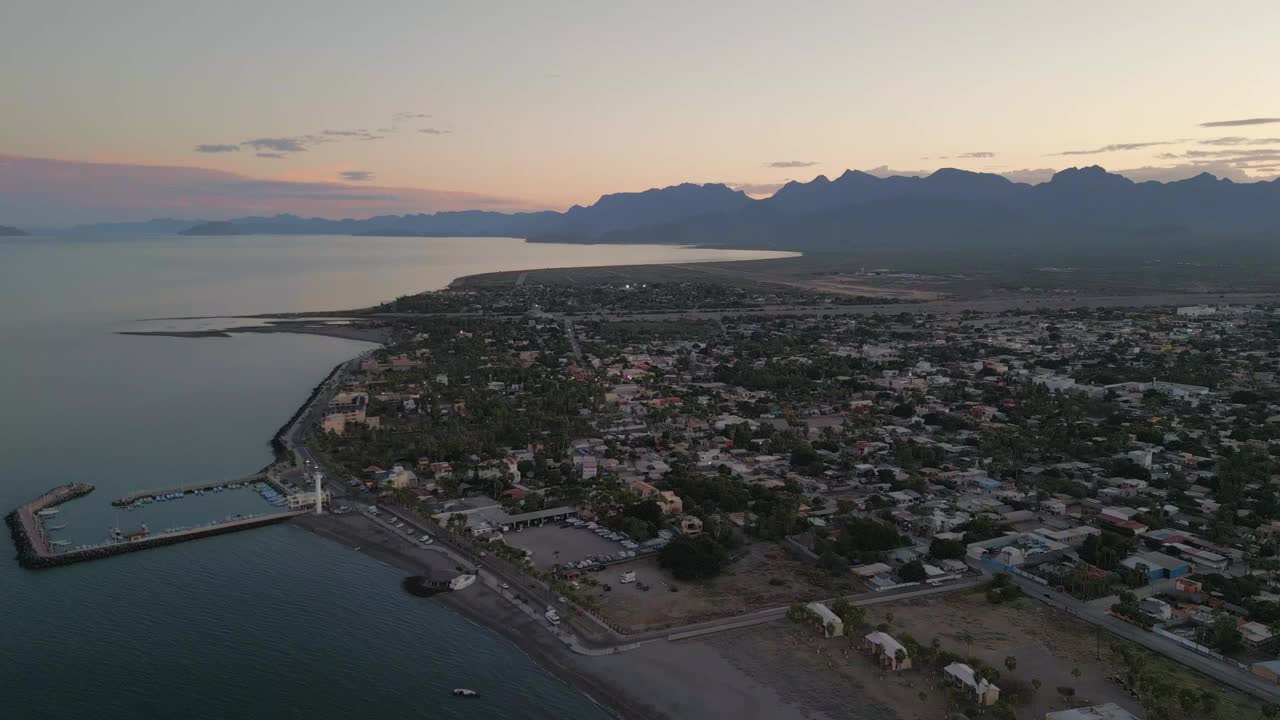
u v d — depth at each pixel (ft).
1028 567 638.94
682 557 627.87
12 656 506.48
